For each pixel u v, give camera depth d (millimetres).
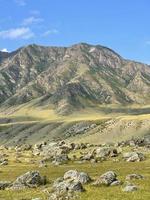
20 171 102125
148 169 88500
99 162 118875
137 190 48844
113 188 51312
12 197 49094
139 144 190375
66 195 45688
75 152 160750
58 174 89812
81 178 58062
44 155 154875
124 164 107375
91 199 43812
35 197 47344
